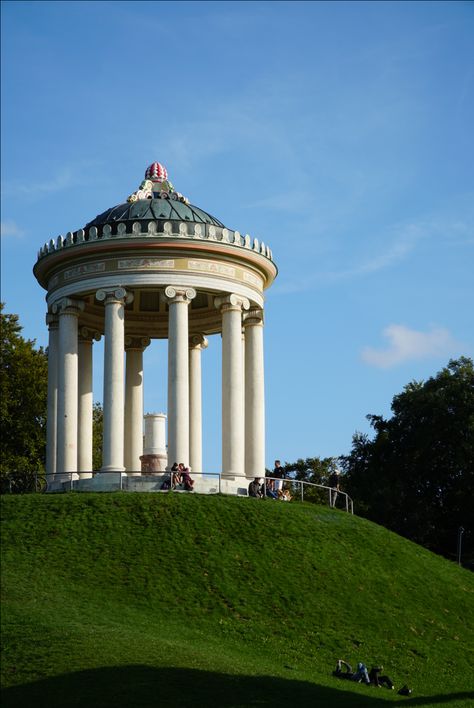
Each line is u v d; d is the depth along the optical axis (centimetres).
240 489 5644
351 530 5325
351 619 4481
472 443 8444
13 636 3722
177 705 3344
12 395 8206
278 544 4916
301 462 9369
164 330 6588
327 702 3566
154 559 4597
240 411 5784
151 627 4034
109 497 5081
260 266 6081
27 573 4341
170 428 5581
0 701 3309
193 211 6166
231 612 4322
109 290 5728
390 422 9062
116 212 6081
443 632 4594
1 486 7131
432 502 8681
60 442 5784
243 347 6144
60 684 3406
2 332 8350
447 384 8819
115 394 5597
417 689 4025
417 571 5112
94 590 4297
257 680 3641
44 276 6119
